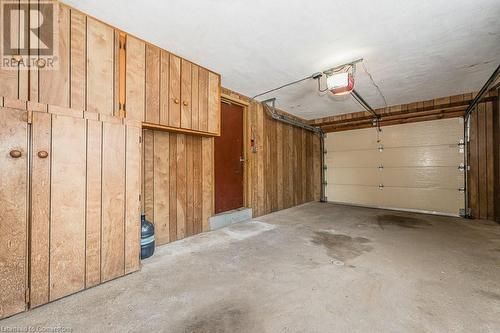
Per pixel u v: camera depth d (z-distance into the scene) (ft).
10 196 4.85
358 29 7.04
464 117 14.60
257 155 14.93
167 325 4.57
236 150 13.76
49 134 5.35
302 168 19.93
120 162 6.60
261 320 4.71
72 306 5.18
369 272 6.81
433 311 4.95
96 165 6.11
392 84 11.85
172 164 9.78
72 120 5.72
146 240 7.87
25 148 5.04
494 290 5.78
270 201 16.05
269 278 6.48
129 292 5.76
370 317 4.78
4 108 4.80
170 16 6.36
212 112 10.07
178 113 8.57
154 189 9.11
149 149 8.95
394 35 7.34
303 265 7.33
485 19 6.51
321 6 5.99
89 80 6.23
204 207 11.22
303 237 10.30
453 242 9.52
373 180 18.53
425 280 6.30
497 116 13.19
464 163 14.61
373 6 6.00
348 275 6.63
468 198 14.38
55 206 5.41
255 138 14.78
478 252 8.36
